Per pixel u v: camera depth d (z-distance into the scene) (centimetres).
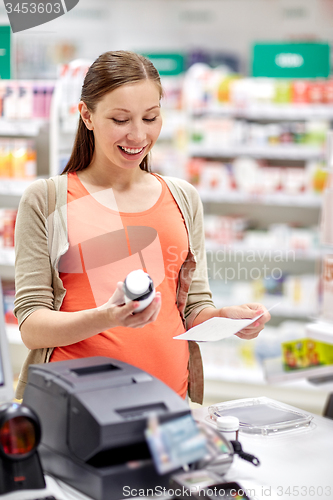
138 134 160
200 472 121
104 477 114
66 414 122
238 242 408
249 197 406
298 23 522
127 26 565
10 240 375
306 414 159
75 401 120
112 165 174
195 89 404
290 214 434
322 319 217
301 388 393
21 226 166
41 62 543
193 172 414
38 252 165
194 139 410
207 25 544
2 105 359
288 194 399
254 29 532
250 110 395
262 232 412
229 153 405
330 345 224
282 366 217
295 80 397
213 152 407
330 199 211
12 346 393
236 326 148
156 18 558
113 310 132
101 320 138
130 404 121
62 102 346
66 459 123
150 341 168
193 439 121
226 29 539
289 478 128
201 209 195
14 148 363
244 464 134
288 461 136
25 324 160
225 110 399
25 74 539
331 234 212
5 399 137
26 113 356
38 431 120
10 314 388
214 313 175
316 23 519
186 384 182
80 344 164
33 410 121
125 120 160
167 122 412
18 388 174
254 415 158
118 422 114
